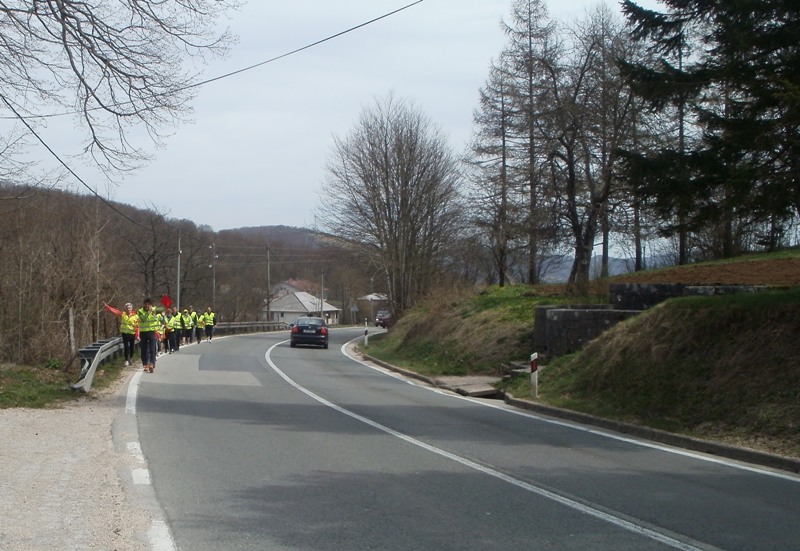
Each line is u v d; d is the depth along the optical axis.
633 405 13.48
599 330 19.34
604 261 36.97
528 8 35.22
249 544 6.03
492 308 27.59
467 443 11.05
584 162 34.50
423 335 31.38
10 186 17.39
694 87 14.75
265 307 88.12
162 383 18.31
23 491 7.26
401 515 6.97
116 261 32.75
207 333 40.84
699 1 14.58
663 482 8.61
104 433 10.82
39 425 11.13
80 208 25.77
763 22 13.41
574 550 6.01
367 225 47.16
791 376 11.59
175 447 10.08
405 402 16.36
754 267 23.73
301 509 7.13
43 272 20.23
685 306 14.70
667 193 14.69
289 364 26.59
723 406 11.93
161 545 5.92
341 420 13.16
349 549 5.95
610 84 31.94
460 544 6.12
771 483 8.65
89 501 7.04
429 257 48.25
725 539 6.37
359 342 47.00
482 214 39.44
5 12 12.19
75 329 21.62
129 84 13.09
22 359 18.88
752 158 13.99
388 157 46.72
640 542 6.26
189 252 64.50
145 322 20.98
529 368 19.48
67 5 12.31
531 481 8.54
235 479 8.31
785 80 12.39
